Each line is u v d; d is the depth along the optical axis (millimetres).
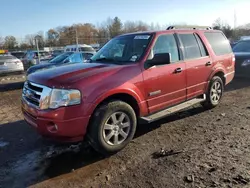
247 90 8273
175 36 5094
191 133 4680
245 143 4039
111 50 5055
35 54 26031
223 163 3424
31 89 3953
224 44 6473
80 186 3219
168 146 4168
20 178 3486
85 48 24719
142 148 4164
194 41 5520
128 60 4496
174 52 4969
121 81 3963
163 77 4594
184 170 3332
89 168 3648
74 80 3619
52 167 3736
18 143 4652
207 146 4023
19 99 8555
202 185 2971
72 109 3500
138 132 4871
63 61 12305
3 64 15812
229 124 5020
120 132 4008
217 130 4730
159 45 4699
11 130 5344
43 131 3643
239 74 9805
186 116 5711
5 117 6320
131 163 3691
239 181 2982
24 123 5777
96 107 3746
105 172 3502
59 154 4133
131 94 4070
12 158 4078
